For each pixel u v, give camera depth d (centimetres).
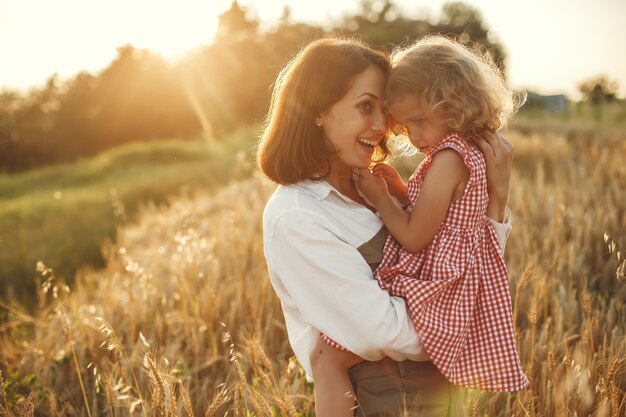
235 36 3722
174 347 321
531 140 1029
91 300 490
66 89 4047
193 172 1548
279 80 223
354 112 193
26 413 208
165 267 484
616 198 543
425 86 191
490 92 195
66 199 1514
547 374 254
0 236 1044
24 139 3766
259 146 209
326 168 201
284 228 188
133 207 1265
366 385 191
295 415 208
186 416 258
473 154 191
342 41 204
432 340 180
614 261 381
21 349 388
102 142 3750
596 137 1158
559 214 465
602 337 291
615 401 204
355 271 183
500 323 190
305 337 200
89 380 331
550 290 352
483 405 251
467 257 187
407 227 192
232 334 349
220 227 560
